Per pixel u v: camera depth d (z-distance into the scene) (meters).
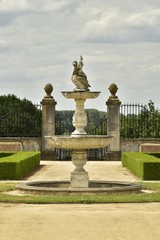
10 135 50.16
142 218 17.27
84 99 24.22
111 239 14.51
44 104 46.41
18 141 46.56
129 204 20.25
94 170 37.31
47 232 15.27
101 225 16.17
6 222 16.62
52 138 23.81
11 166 31.48
